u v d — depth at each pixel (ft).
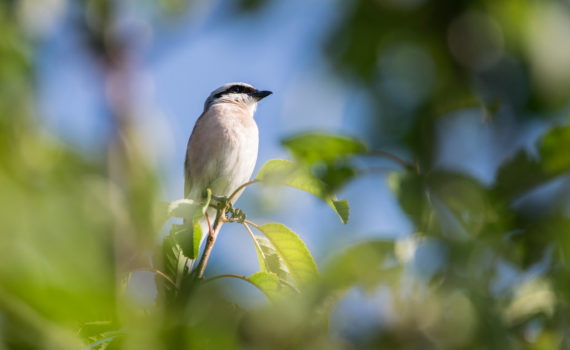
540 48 17.80
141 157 13.56
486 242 13.61
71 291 4.79
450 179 14.17
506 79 18.37
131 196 9.00
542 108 17.69
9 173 5.54
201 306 12.37
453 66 19.16
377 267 12.64
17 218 4.66
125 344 8.58
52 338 5.31
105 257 5.07
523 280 14.14
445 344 12.66
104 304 4.96
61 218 4.86
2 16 10.78
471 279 12.87
